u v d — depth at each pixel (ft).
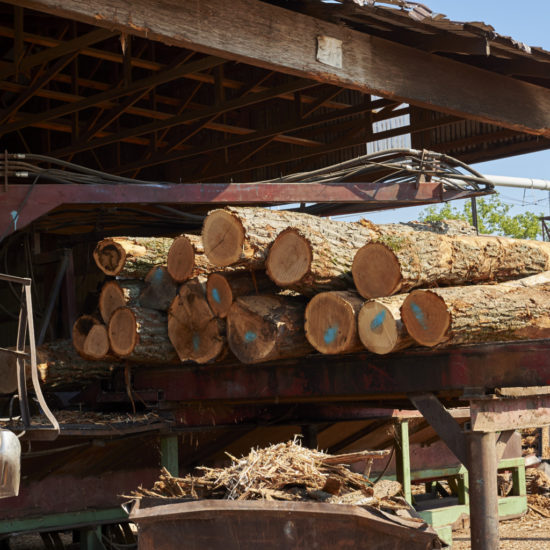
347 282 21.03
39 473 22.50
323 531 15.56
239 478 16.75
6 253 34.94
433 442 31.73
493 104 31.17
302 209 36.76
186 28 22.57
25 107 51.31
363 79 26.99
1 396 26.84
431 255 20.68
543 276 23.11
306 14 25.64
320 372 20.76
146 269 25.08
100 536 23.84
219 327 22.18
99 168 50.21
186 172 53.62
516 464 32.45
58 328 31.22
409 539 15.67
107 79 51.39
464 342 18.52
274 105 48.42
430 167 29.22
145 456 24.79
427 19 25.61
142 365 25.62
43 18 43.52
